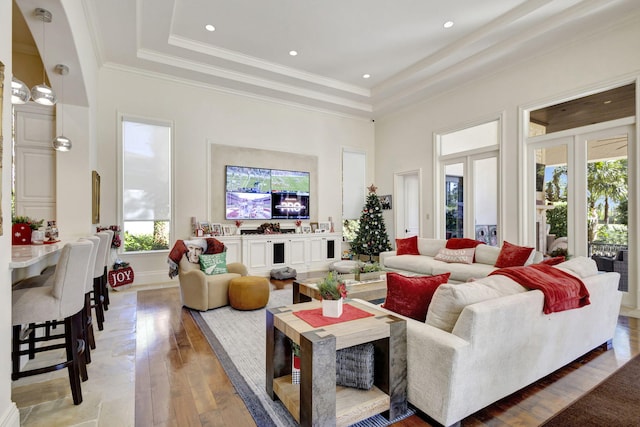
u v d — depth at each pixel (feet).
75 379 6.82
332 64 19.62
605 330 9.18
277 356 7.14
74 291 6.94
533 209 17.04
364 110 25.12
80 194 14.39
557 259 9.51
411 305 7.23
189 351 9.45
